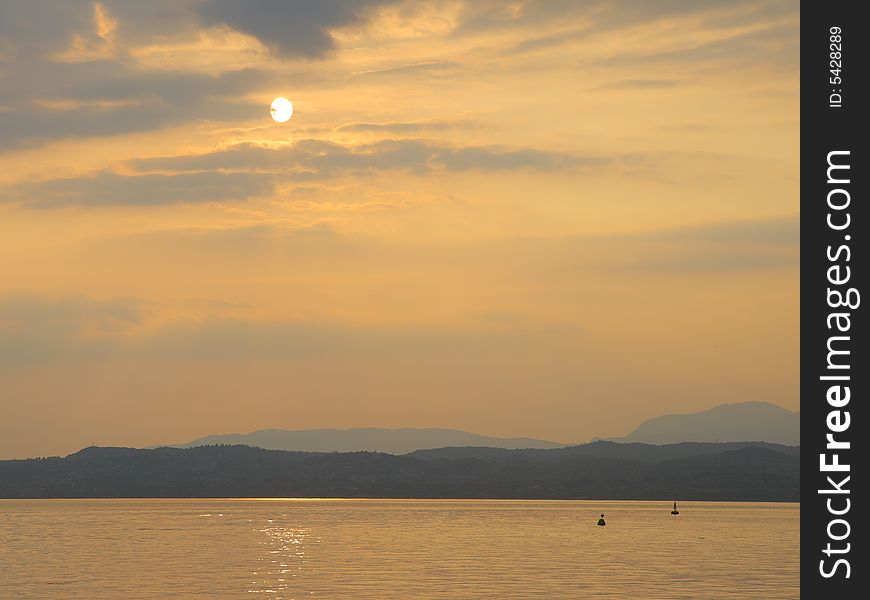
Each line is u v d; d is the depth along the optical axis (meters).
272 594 180.00
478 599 172.50
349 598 173.88
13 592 186.12
